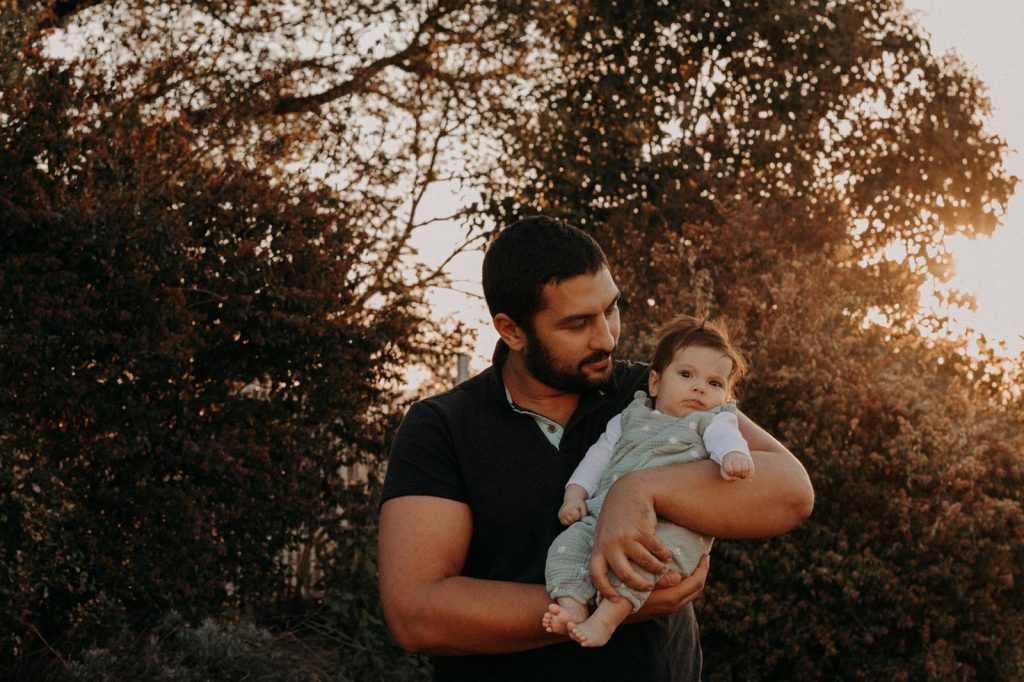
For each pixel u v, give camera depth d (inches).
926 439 242.7
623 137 411.2
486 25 418.6
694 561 90.0
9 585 215.6
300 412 278.2
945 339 311.1
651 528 83.0
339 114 407.5
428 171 412.2
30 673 220.2
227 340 267.4
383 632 279.1
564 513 87.8
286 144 347.6
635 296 348.2
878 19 436.5
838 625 238.1
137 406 243.3
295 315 261.9
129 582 241.3
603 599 84.4
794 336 262.5
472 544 89.2
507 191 414.0
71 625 233.9
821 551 237.1
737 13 413.1
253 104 343.0
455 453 89.0
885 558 238.2
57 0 377.4
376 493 292.2
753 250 324.8
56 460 244.1
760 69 416.5
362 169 401.1
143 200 248.5
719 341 106.0
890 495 238.8
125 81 299.9
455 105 424.2
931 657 229.1
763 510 85.4
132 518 244.8
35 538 218.8
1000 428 265.7
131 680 226.1
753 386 253.8
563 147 408.8
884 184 436.5
